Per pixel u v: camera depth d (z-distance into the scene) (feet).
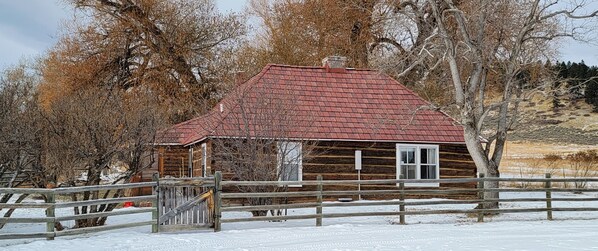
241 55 147.74
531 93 74.49
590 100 262.47
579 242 47.98
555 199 65.41
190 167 95.20
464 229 55.98
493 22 76.28
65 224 62.95
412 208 74.95
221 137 71.05
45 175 55.42
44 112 57.21
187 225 53.36
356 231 53.78
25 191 46.52
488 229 56.13
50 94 129.49
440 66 102.78
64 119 55.42
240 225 58.75
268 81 85.05
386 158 84.99
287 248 44.09
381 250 43.34
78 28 137.18
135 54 142.10
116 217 66.80
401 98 90.17
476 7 73.51
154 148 64.18
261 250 43.21
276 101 74.08
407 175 85.81
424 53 80.48
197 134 85.71
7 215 57.26
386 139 83.76
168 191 53.31
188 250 43.34
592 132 222.48
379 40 138.62
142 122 58.49
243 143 66.64
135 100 85.87
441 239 49.14
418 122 87.51
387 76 92.84
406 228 56.34
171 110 132.98
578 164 147.54
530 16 70.85
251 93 77.77
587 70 271.90
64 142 54.54
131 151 58.18
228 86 106.52
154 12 139.03
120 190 60.95
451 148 87.76
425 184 85.92
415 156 85.97
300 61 146.61
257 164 63.46
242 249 43.65
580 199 65.57
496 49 76.23
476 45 72.43
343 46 144.15
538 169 147.13
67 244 46.01
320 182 58.03
